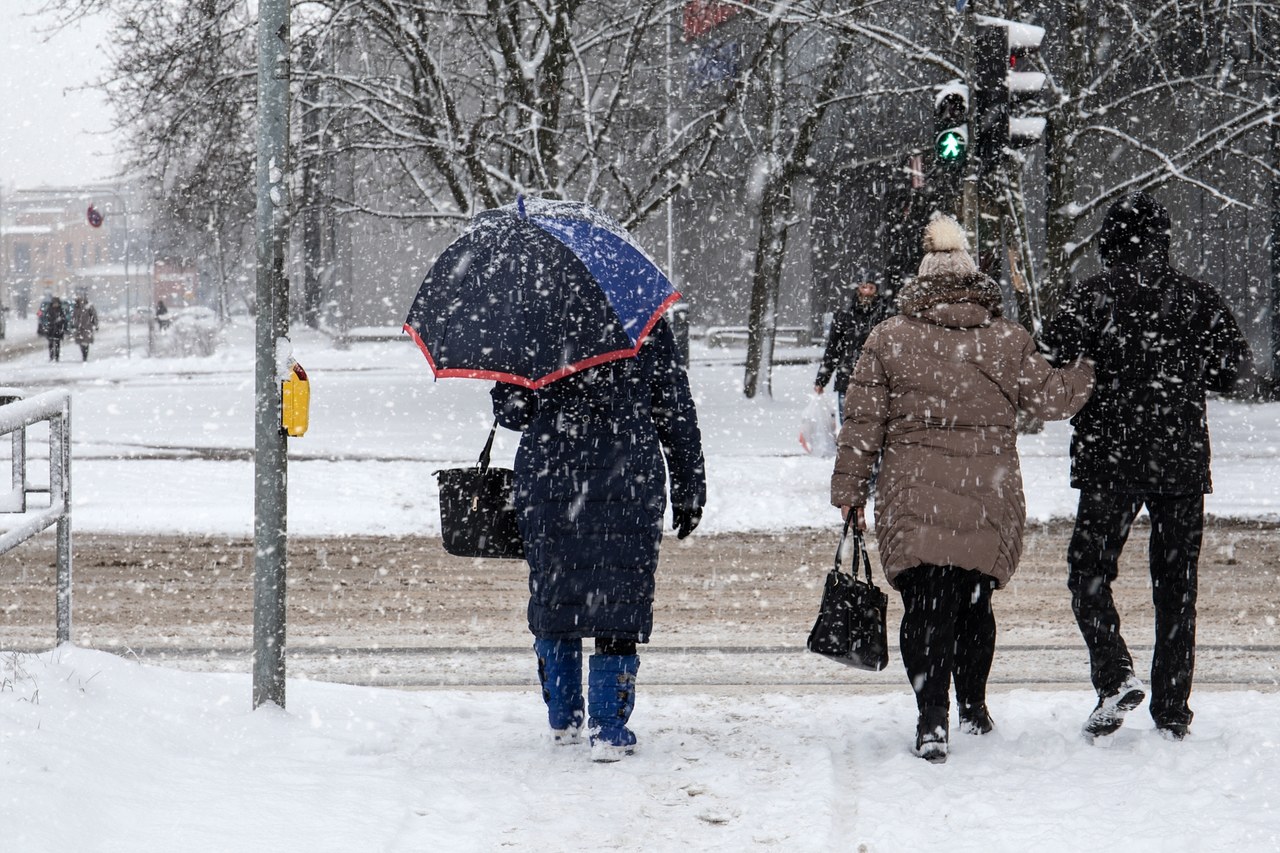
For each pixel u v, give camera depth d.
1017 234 38.03
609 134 41.88
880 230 61.19
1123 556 20.83
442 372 9.67
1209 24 40.34
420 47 36.44
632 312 9.63
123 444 36.28
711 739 10.48
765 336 48.22
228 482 28.61
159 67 36.69
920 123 51.22
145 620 16.38
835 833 8.14
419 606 17.39
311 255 95.69
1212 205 47.94
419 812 8.53
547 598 9.78
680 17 41.66
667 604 17.52
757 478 28.61
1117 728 10.05
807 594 18.20
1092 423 10.17
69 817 7.55
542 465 9.79
